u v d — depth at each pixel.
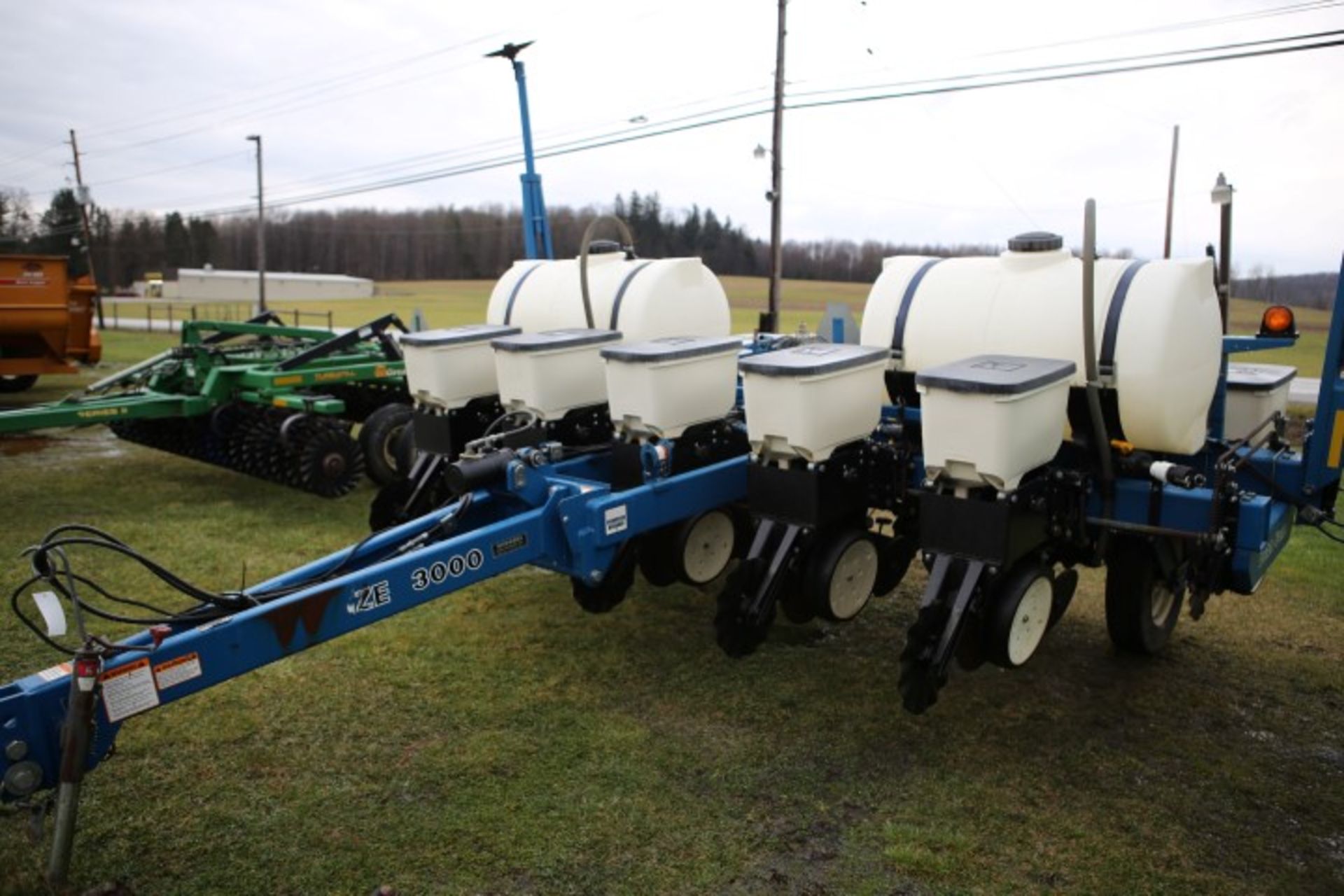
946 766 3.55
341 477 7.36
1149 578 4.27
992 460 3.33
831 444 3.88
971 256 4.36
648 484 4.05
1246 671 4.42
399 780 3.40
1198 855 3.04
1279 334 4.27
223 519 6.86
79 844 2.99
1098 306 3.77
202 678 2.81
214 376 7.56
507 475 3.77
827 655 4.53
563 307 5.43
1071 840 3.11
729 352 4.38
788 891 2.84
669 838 3.08
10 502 7.34
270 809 3.21
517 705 3.97
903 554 4.52
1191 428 3.86
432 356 5.03
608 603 4.43
